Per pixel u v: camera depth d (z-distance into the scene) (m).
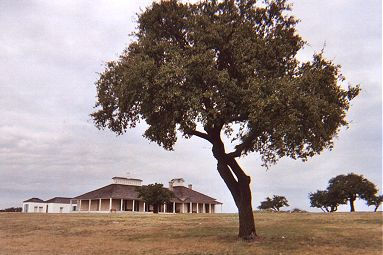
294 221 34.16
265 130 20.94
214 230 28.77
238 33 21.45
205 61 19.66
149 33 22.88
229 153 23.22
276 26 23.02
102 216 43.03
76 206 81.75
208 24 21.78
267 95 19.17
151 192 59.12
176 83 19.42
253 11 22.78
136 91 20.25
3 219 38.88
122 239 24.94
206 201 78.81
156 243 22.94
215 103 20.19
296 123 19.14
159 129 21.67
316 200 78.38
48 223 35.03
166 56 21.14
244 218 23.30
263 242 22.23
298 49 23.11
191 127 20.48
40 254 19.52
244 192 23.34
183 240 23.94
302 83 19.34
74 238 25.72
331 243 21.91
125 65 22.36
